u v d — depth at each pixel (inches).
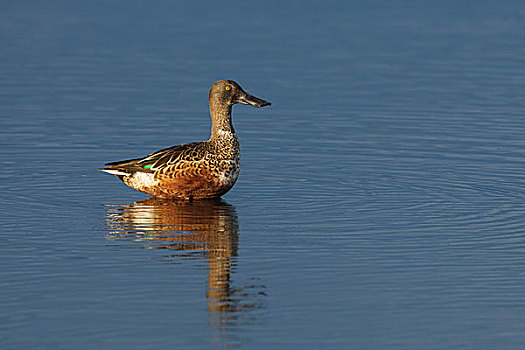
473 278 535.5
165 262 564.7
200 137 940.6
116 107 1066.1
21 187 748.6
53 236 617.3
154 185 721.0
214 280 531.8
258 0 1918.1
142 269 550.9
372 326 467.5
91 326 464.8
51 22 1663.4
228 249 589.9
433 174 790.5
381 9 1818.4
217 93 714.8
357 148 887.7
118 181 780.6
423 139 917.8
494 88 1149.1
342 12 1782.7
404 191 737.6
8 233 621.6
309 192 736.3
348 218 661.3
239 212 680.4
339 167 817.5
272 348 440.8
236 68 1284.4
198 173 709.3
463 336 455.8
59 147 889.5
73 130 957.2
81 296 505.0
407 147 887.7
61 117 1012.5
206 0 1920.5
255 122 1005.2
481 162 828.6
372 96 1119.6
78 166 824.3
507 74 1228.5
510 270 548.7
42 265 556.4
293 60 1339.8
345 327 465.7
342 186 754.2
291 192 737.6
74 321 471.2
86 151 878.4
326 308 490.0
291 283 527.5
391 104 1075.9
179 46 1446.9
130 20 1689.2
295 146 898.7
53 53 1387.8
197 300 500.4
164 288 518.9
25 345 442.6
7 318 474.3
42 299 500.4
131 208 695.7
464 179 773.9
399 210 681.6
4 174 789.2
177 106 1075.3
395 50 1411.2
